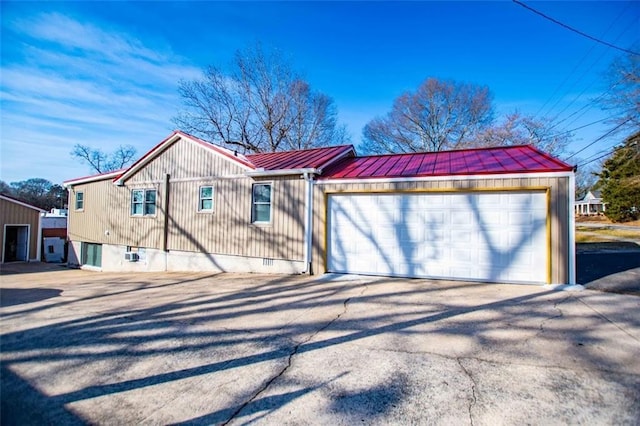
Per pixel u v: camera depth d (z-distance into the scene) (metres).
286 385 3.41
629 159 24.20
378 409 2.97
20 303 7.00
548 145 28.48
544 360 3.89
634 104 19.97
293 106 28.31
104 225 16.11
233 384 3.45
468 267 8.12
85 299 7.34
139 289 8.52
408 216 8.68
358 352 4.20
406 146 32.47
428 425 2.75
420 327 5.08
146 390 3.36
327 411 2.95
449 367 3.75
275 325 5.31
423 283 8.01
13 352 4.33
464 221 8.17
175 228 13.07
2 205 20.16
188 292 7.93
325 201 9.48
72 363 3.99
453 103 31.31
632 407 2.96
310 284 8.41
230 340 4.67
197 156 12.55
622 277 8.06
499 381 3.42
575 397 3.12
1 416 2.98
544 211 7.53
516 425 2.73
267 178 10.73
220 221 11.80
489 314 5.63
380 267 8.91
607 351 4.12
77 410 3.04
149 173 14.08
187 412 2.97
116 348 4.42
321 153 12.09
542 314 5.57
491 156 9.73
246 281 9.22
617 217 31.28
